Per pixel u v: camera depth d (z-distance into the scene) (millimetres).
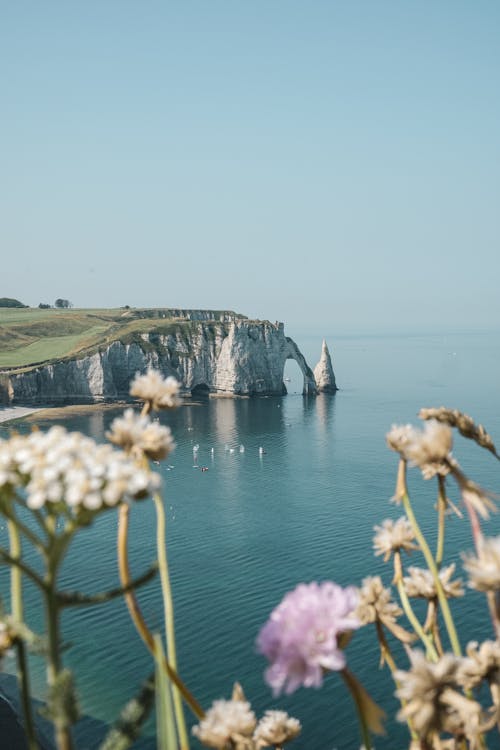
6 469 2033
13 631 2104
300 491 102125
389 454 129000
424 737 2438
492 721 2229
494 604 2295
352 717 40250
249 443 144000
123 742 1959
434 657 3033
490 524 75250
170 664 2777
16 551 2264
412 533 3230
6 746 37906
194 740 33469
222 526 85062
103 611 58125
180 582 65875
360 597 3139
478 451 122375
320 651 1941
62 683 1852
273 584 64875
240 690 2945
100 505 1956
